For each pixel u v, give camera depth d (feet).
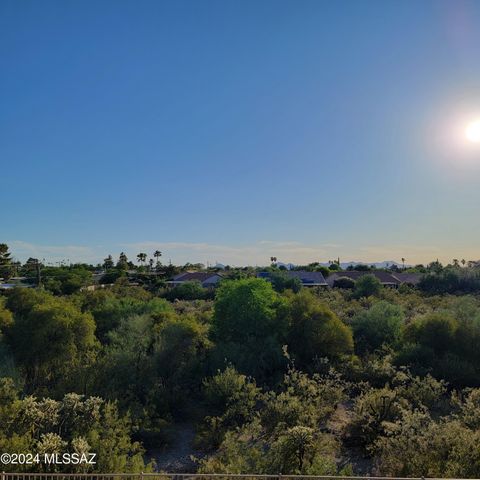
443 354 84.69
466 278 195.52
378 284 182.50
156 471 50.62
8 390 54.03
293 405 58.18
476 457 39.19
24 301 105.81
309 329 89.66
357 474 48.06
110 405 52.39
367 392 64.49
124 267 373.40
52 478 30.17
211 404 69.15
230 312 91.35
